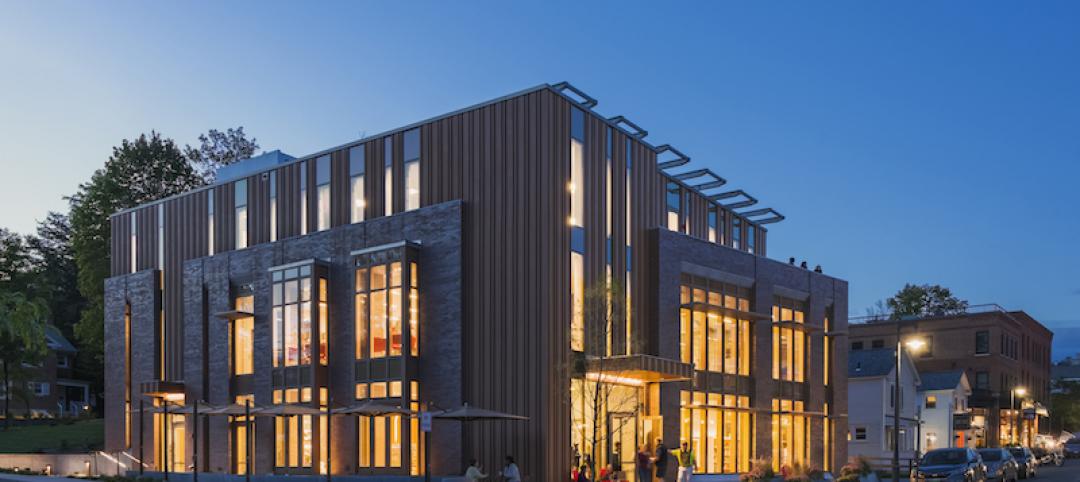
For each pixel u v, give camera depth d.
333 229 39.88
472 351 34.94
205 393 44.59
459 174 36.44
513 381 33.50
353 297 37.69
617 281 35.00
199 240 46.97
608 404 35.69
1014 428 95.00
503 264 34.47
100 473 48.78
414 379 35.72
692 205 47.00
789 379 47.00
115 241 52.16
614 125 37.88
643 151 39.78
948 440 74.31
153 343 48.28
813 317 49.31
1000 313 89.00
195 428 35.72
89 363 101.81
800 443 47.38
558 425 32.91
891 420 64.88
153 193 74.88
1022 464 48.66
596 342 34.06
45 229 106.00
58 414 91.25
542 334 32.88
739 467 42.28
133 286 49.91
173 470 45.53
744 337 43.97
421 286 36.44
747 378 43.72
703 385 40.53
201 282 45.56
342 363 38.53
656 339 38.16
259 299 42.41
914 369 69.50
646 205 39.50
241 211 44.97
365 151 39.84
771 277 46.25
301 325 39.34
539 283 33.22
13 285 79.62
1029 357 103.62
